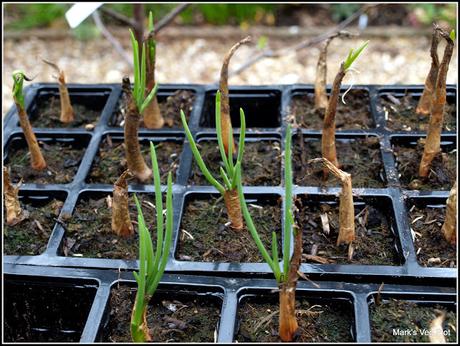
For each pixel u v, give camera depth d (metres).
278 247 1.02
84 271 0.98
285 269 0.82
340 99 1.35
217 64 2.34
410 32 2.41
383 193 1.09
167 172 1.20
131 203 1.12
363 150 1.22
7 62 2.37
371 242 1.03
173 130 1.28
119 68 2.34
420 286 0.93
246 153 1.24
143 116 1.30
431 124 1.09
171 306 0.94
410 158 1.17
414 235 1.03
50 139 1.30
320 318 0.91
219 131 0.96
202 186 1.14
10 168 1.24
